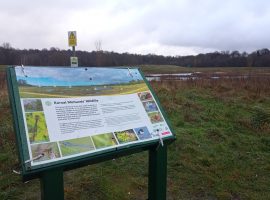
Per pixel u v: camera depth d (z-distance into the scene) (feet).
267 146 20.06
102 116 10.05
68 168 8.92
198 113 27.94
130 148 9.93
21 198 12.71
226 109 30.22
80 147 8.90
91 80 10.71
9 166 15.23
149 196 11.61
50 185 8.41
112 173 15.26
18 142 8.07
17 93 8.68
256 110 28.73
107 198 12.99
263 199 13.42
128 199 13.03
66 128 9.02
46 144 8.37
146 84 12.32
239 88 45.93
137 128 10.59
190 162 16.89
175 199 13.21
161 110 11.82
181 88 42.78
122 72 11.96
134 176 15.08
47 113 8.89
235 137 21.49
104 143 9.44
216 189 14.15
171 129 11.48
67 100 9.54
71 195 12.98
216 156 17.88
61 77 10.00
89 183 14.03
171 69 183.93
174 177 15.20
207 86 46.29
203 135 21.40
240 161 17.40
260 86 48.29
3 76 54.44
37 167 7.92
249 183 14.84
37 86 9.20
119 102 10.80
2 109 26.02
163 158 11.18
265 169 16.48
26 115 8.46
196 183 14.65
